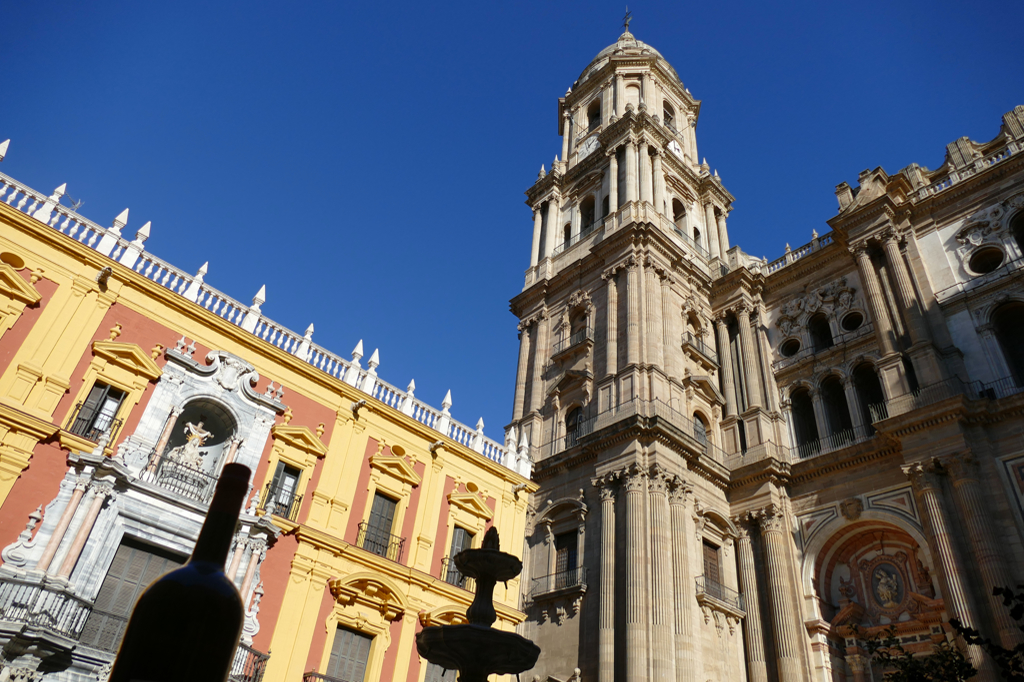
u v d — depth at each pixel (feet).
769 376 122.31
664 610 88.58
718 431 120.37
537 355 137.69
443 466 94.94
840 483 102.68
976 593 79.10
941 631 86.43
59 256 72.49
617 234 130.62
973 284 102.94
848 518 98.94
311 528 77.30
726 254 152.25
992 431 88.38
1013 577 78.64
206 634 10.19
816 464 105.50
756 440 114.62
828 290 122.21
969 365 97.45
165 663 9.80
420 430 93.86
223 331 81.46
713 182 159.74
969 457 85.56
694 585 97.35
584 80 187.01
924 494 87.71
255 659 67.36
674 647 87.76
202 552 11.51
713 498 109.50
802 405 118.73
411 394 96.89
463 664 45.65
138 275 76.07
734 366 127.54
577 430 118.11
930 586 90.07
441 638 45.47
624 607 91.09
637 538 94.89
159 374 74.59
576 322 136.26
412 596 83.15
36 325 68.80
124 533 66.08
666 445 104.73
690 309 130.52
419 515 89.45
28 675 54.29
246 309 86.22
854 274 119.65
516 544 99.55
